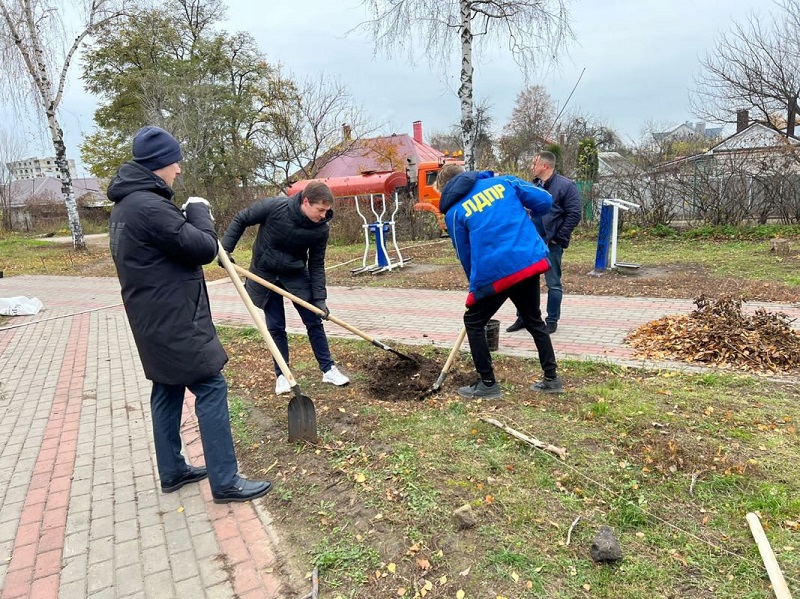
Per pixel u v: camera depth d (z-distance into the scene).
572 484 2.95
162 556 2.70
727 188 13.29
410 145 26.05
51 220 41.91
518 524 2.63
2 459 3.90
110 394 5.14
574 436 3.45
